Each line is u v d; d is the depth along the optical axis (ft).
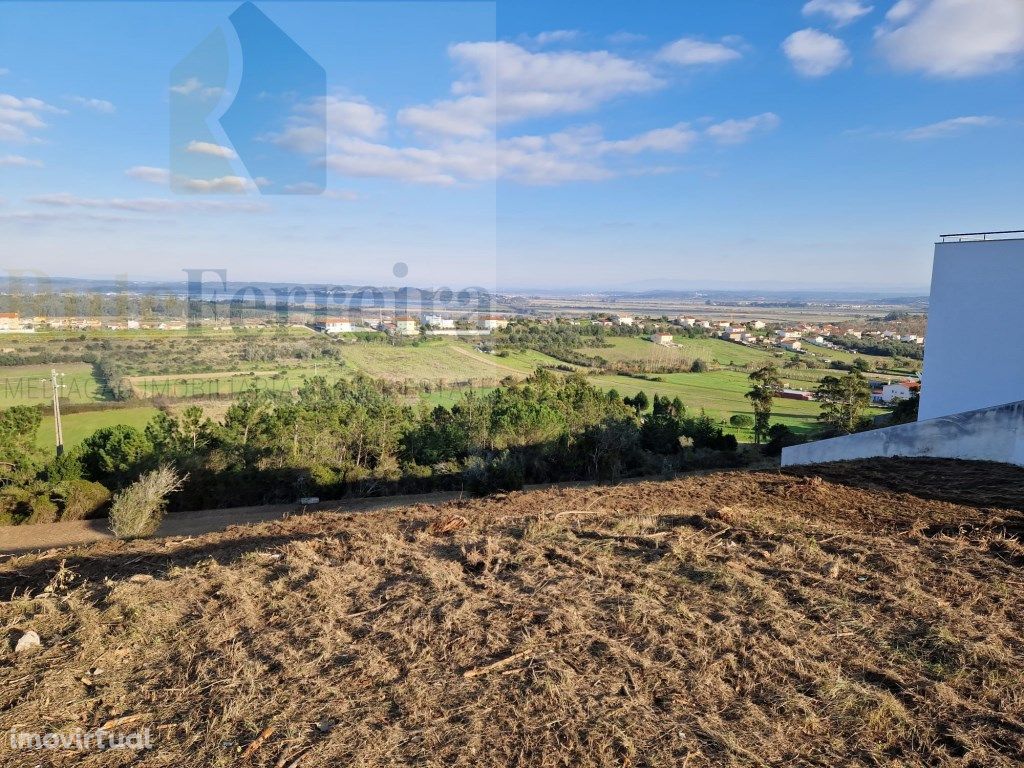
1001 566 13.75
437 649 10.28
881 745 8.11
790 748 8.04
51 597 12.71
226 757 7.91
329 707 8.88
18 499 44.73
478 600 11.91
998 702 8.93
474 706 8.82
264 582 13.19
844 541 15.46
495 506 20.76
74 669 9.91
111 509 36.27
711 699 9.00
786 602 11.91
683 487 23.34
